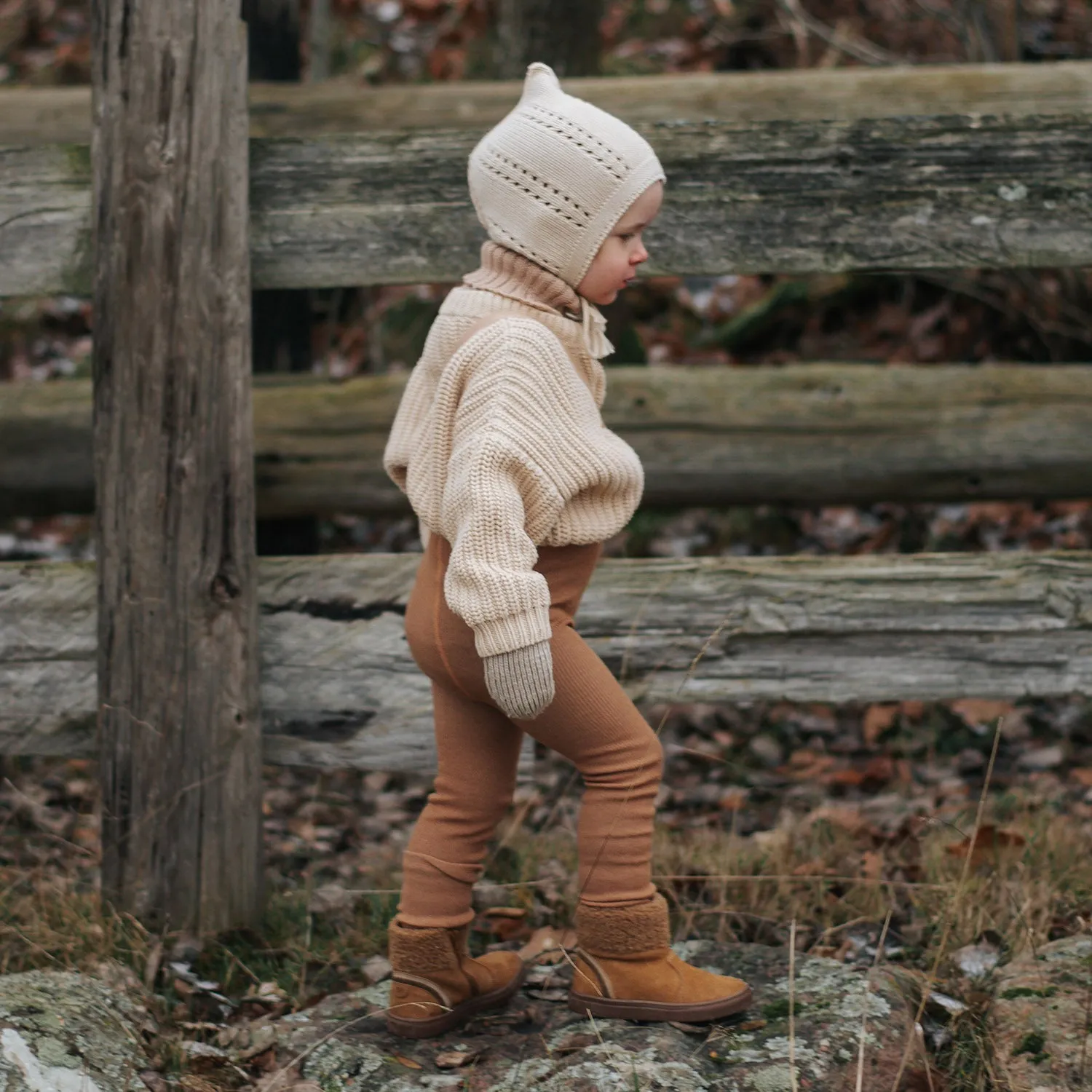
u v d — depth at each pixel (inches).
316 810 159.2
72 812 152.9
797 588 122.3
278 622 120.6
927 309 260.1
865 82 150.6
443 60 300.2
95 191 110.7
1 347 266.2
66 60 303.0
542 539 84.8
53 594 120.0
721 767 167.6
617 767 88.7
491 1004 97.7
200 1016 103.0
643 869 89.8
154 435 112.3
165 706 114.6
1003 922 111.5
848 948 111.0
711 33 307.4
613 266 88.9
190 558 113.3
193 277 110.8
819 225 118.6
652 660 123.0
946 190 117.7
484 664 80.7
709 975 92.6
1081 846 127.2
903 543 223.8
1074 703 177.0
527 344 83.9
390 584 120.4
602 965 91.1
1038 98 146.1
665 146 118.5
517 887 122.4
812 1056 87.0
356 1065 90.6
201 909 116.3
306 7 289.1
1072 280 243.1
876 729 173.6
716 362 257.1
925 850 127.4
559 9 168.6
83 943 109.4
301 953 111.8
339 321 262.2
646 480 155.7
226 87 109.7
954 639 122.0
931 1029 96.0
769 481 154.6
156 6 108.4
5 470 158.2
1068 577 121.0
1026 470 150.8
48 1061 86.4
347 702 120.5
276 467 156.7
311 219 118.2
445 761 93.1
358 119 152.9
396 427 93.7
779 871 123.6
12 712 120.8
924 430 151.8
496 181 88.0
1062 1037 89.0
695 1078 84.7
